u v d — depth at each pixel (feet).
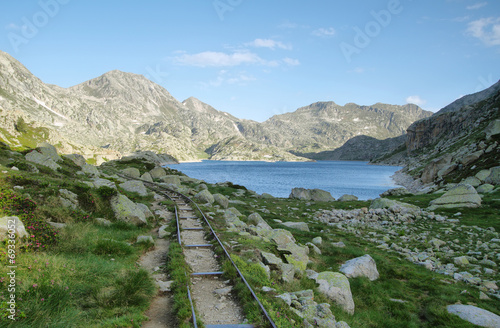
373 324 38.99
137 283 28.84
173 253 40.04
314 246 66.33
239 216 81.87
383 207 124.36
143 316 24.58
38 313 21.71
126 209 59.16
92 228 47.75
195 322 22.91
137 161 254.88
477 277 57.82
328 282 43.83
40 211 43.47
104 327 22.07
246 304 27.35
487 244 77.92
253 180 423.23
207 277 34.78
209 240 50.06
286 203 143.54
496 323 38.70
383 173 612.29
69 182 63.21
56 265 29.19
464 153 230.07
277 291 33.30
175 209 75.72
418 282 54.49
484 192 140.36
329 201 165.58
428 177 242.37
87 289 27.43
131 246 42.98
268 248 50.16
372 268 56.54
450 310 42.55
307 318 29.43
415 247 79.46
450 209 119.34
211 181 388.57
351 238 87.97
